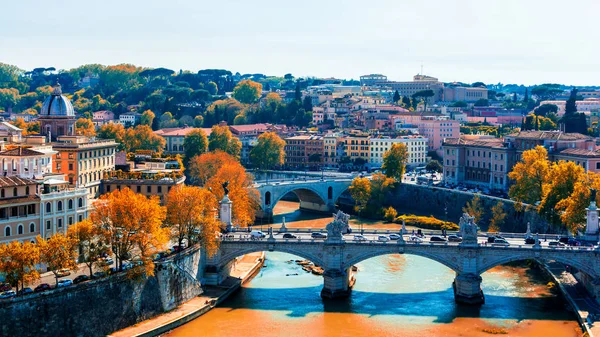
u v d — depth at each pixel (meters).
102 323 194.75
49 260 189.00
